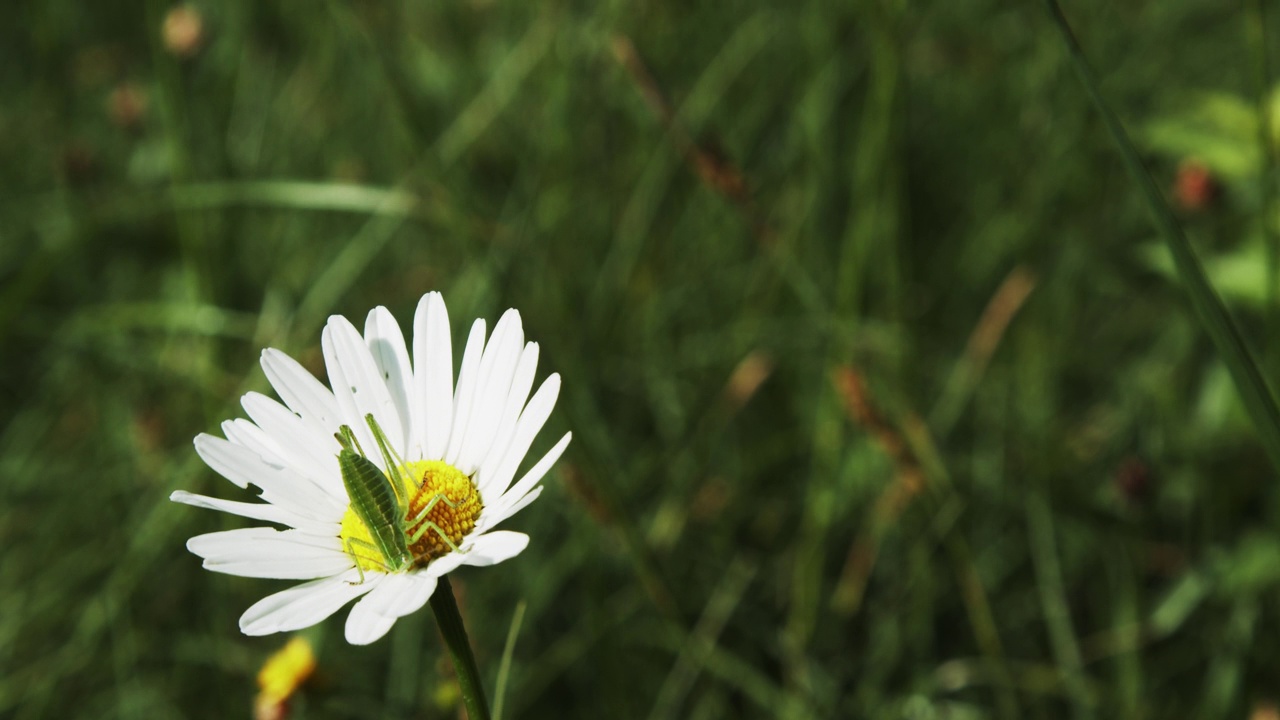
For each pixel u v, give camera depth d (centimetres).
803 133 53
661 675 40
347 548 27
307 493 28
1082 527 43
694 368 49
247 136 61
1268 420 27
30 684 41
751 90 57
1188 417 46
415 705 38
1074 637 42
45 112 66
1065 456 45
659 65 55
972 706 39
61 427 51
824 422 40
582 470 35
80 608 44
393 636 40
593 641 39
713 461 47
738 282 52
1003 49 60
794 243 50
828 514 39
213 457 28
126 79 69
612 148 56
